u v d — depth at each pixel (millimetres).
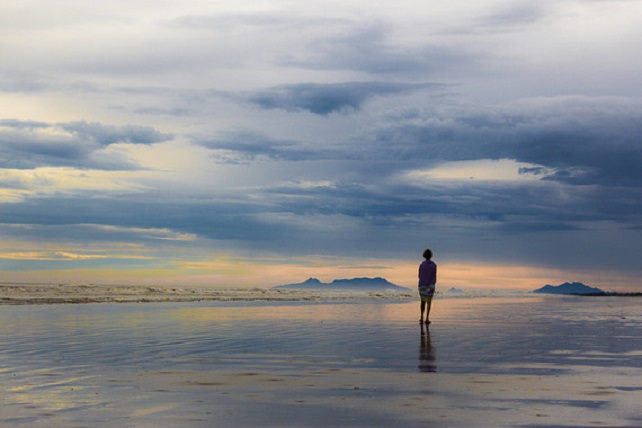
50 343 11859
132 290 40656
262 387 7305
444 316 20266
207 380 7793
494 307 26812
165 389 7184
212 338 12844
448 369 8695
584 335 13531
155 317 18906
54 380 7793
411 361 9469
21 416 5801
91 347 11281
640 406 6223
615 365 9062
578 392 6977
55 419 5684
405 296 44969
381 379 7855
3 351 10680
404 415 5855
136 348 11148
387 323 17016
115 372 8438
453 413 5941
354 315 20484
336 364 9180
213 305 26969
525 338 12844
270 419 5695
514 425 5465
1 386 7363
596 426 5434
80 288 39938
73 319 17891
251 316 19672
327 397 6715
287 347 11281
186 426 5434
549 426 5434
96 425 5465
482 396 6750
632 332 14203
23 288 37344
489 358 9781
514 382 7613
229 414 5895
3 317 18594
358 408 6164
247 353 10445
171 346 11438
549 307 26781
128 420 5648
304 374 8266
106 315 19641
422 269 16828
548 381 7680
